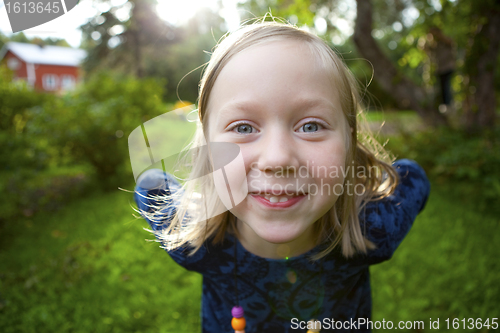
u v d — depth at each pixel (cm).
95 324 204
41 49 2986
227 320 117
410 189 119
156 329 199
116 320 206
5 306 220
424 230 285
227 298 111
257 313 109
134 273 248
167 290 230
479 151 412
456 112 569
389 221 105
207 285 119
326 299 107
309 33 79
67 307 218
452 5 506
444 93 696
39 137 477
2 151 468
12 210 377
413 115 1052
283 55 68
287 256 98
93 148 464
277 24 88
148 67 2148
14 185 423
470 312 197
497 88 710
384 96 1185
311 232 98
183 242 102
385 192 114
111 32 2094
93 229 322
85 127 462
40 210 389
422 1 530
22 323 207
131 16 2075
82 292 230
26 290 234
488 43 482
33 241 311
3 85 606
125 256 268
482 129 488
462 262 241
